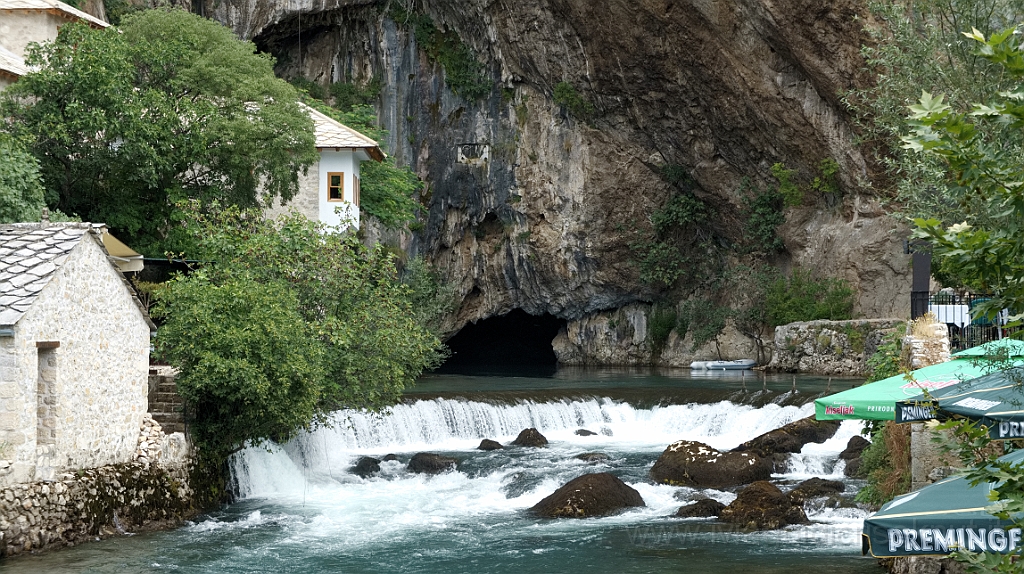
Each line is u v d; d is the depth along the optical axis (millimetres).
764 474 22391
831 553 15977
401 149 55562
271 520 18953
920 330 15844
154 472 18484
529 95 54219
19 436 15469
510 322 63656
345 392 22016
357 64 56188
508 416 30578
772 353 49719
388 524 18734
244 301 19922
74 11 32188
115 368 18016
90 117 25219
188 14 31078
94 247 17406
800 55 42594
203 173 29578
